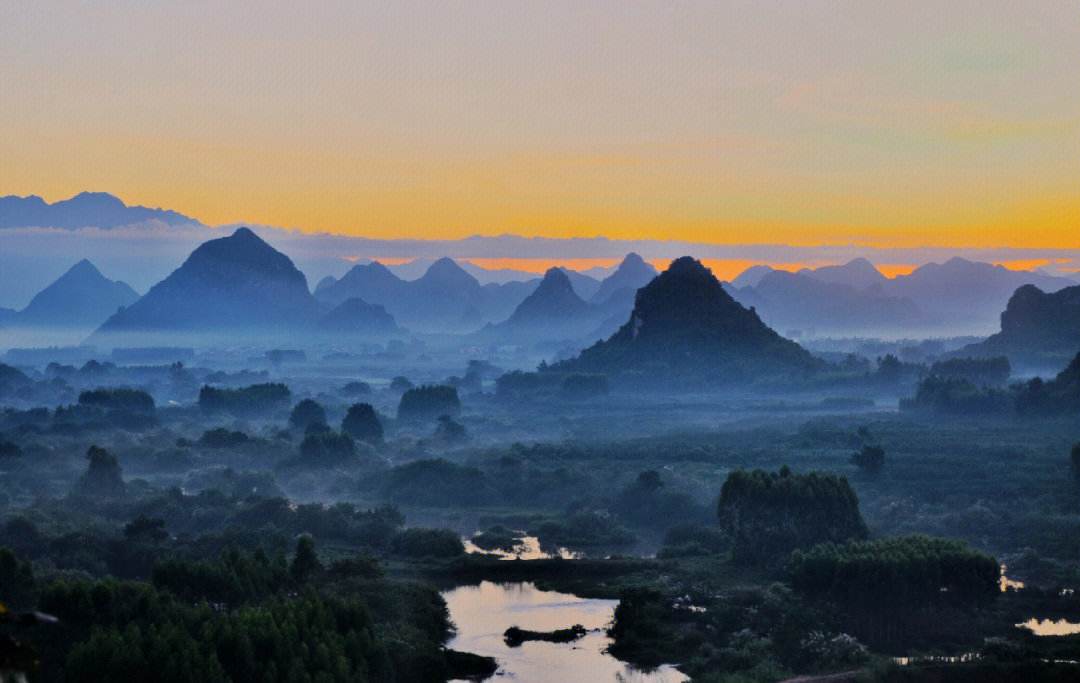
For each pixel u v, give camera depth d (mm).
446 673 144875
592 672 145125
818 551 170125
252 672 121875
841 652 144000
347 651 130375
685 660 149250
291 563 185000
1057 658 142125
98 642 120125
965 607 161000
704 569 191375
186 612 132875
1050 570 193250
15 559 150125
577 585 192625
